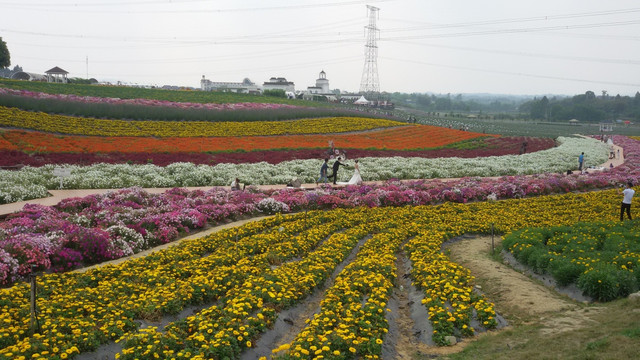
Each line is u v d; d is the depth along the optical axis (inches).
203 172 1417.3
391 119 3430.1
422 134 2765.7
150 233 809.5
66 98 2407.7
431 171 1696.6
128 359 362.0
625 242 676.7
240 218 1016.2
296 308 503.5
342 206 1119.6
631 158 2194.9
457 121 4379.9
